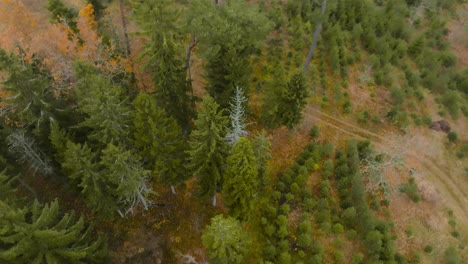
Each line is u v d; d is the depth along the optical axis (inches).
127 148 1110.4
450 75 2041.1
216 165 1107.3
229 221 952.9
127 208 1269.7
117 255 1214.9
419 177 1593.3
